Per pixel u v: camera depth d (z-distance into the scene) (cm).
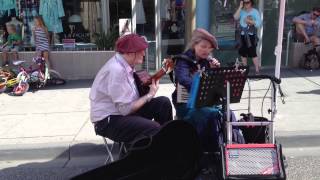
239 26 985
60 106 770
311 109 703
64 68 1025
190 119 468
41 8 1045
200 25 1040
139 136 420
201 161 452
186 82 456
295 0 1088
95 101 442
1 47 1044
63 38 1084
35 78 906
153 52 1062
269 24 1082
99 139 592
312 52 1024
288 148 588
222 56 1089
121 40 435
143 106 462
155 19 1050
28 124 671
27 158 575
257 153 424
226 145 429
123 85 426
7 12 1061
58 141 590
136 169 416
